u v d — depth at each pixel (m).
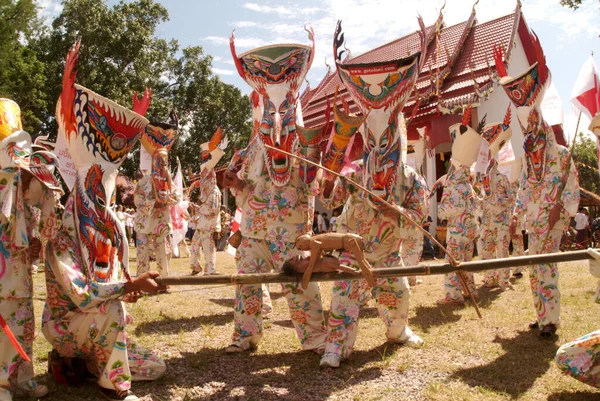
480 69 18.64
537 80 5.91
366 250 5.32
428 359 5.24
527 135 6.13
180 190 12.22
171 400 4.28
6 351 3.97
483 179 9.80
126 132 4.51
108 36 27.72
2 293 4.00
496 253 9.91
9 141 4.00
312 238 4.26
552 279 5.94
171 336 6.26
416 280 10.12
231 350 5.54
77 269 4.12
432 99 17.73
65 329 4.29
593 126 5.50
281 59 5.79
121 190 27.28
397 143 5.19
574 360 4.10
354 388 4.50
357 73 5.14
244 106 38.78
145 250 9.77
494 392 4.36
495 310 7.49
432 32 22.72
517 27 19.52
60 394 4.32
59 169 4.33
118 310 4.17
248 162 5.89
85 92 4.27
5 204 3.97
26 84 27.66
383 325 6.70
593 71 6.14
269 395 4.38
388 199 5.12
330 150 4.93
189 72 34.91
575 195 5.88
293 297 5.54
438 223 18.30
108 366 4.13
